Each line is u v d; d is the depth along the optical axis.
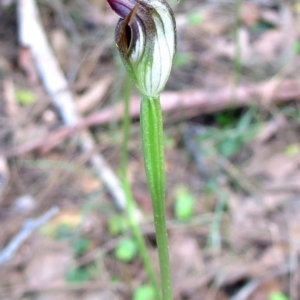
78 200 0.16
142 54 0.06
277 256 0.14
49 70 0.19
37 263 0.14
